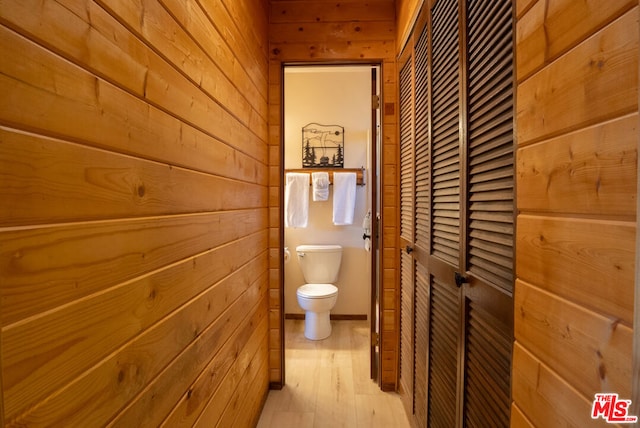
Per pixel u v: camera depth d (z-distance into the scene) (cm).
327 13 201
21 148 43
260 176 179
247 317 152
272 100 201
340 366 234
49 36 47
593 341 46
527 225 64
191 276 92
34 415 44
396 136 198
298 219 302
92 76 55
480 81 89
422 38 146
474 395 94
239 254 138
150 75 71
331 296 272
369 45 200
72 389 50
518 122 67
